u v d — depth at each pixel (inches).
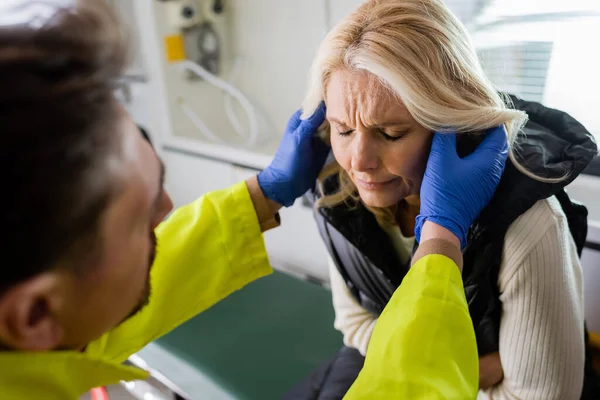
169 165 77.9
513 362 29.5
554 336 27.9
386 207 30.6
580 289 30.1
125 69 15.4
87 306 16.3
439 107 23.8
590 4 45.0
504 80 48.2
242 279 30.8
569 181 25.2
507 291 27.9
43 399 16.2
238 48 77.9
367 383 18.8
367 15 24.6
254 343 48.4
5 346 15.2
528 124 29.9
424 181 24.9
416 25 23.6
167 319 28.8
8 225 12.6
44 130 12.7
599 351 42.5
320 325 50.4
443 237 22.9
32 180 12.5
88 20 14.4
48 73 13.6
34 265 13.3
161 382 46.9
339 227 31.8
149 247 18.9
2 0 14.2
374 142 25.5
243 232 29.6
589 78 47.1
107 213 14.9
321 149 31.8
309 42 68.0
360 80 23.9
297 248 66.0
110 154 14.5
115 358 27.7
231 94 78.2
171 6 70.0
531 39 49.1
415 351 18.9
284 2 68.4
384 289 33.5
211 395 43.8
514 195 25.9
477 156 25.4
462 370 19.4
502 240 27.0
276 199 30.7
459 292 20.9
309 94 28.1
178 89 74.3
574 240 30.4
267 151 68.5
